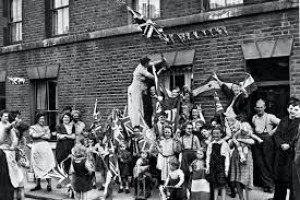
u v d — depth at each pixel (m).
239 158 8.09
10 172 8.34
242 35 9.74
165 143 9.00
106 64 12.30
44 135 10.29
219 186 8.03
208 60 10.26
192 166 8.27
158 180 9.62
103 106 12.36
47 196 9.67
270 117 8.91
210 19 10.14
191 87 10.50
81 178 8.33
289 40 9.09
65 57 13.36
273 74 9.58
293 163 7.11
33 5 14.40
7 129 8.41
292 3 9.02
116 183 10.59
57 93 13.62
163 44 11.05
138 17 10.17
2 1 15.59
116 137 10.23
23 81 14.17
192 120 9.84
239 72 9.78
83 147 8.49
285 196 7.81
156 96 10.45
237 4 10.09
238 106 9.59
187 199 8.49
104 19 12.38
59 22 13.85
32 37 14.43
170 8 10.99
